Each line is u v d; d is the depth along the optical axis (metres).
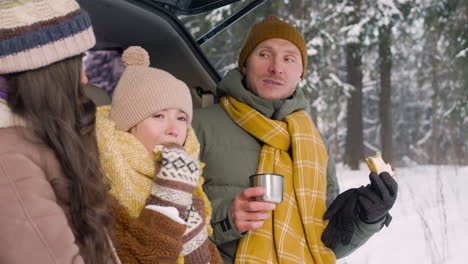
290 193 2.05
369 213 1.89
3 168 0.92
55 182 1.01
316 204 2.08
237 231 1.85
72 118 1.06
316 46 13.34
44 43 0.98
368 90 23.97
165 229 1.20
